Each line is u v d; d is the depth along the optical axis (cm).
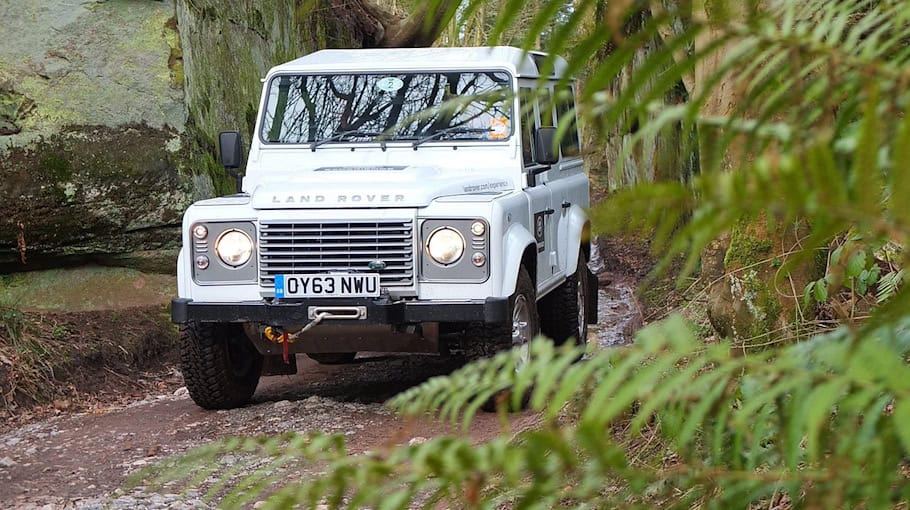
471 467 149
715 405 189
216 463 212
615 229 126
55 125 1422
